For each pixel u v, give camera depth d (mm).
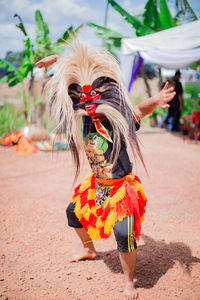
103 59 2502
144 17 9000
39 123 9492
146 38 7945
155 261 3082
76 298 2551
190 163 7031
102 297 2561
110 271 2953
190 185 5477
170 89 2277
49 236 3664
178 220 4027
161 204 4594
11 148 8484
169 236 3602
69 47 2533
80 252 3158
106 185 2594
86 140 2607
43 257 3213
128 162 2549
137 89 21000
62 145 8117
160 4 8492
